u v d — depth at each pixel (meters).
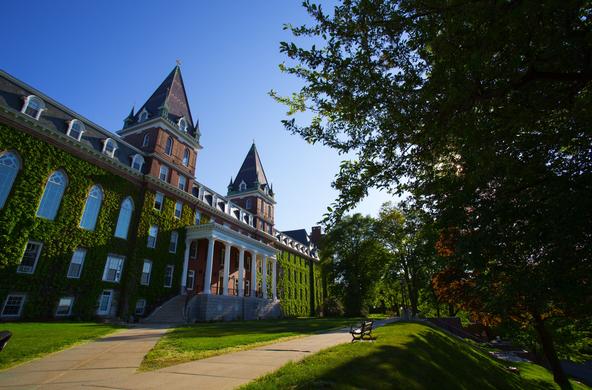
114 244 28.16
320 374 6.59
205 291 33.16
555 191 6.16
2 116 21.58
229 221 45.00
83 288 25.14
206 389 6.18
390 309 77.00
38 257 22.72
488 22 4.51
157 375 7.48
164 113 36.12
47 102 24.80
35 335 13.60
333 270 51.62
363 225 50.72
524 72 5.22
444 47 4.91
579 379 27.05
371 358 8.20
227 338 14.05
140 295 29.53
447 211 7.17
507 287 6.99
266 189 58.22
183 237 35.81
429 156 6.23
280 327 21.25
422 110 5.39
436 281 15.45
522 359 25.44
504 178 6.61
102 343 12.90
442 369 9.73
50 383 7.00
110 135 29.42
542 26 4.51
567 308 8.72
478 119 5.48
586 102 5.75
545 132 6.41
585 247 5.86
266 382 6.25
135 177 31.22
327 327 21.38
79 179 25.88
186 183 37.78
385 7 5.19
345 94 5.62
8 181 21.67
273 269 47.28
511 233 6.64
